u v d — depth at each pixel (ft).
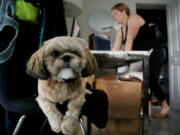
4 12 2.51
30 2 3.32
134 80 3.67
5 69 2.40
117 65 5.11
